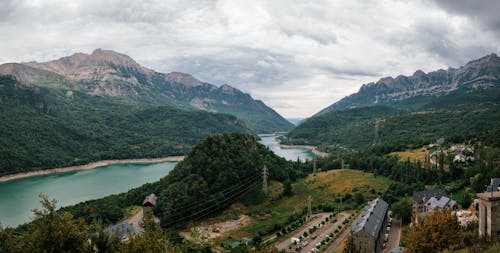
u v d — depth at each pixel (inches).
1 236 1654.8
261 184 7042.3
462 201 4913.9
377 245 4124.0
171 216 5369.1
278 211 6235.2
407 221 5187.0
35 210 1696.6
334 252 4173.2
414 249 2230.6
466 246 2001.7
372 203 5506.9
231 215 5964.6
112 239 1878.7
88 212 5757.9
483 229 1910.7
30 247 1604.3
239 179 6565.0
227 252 4315.9
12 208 7608.3
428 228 2196.1
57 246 1620.3
